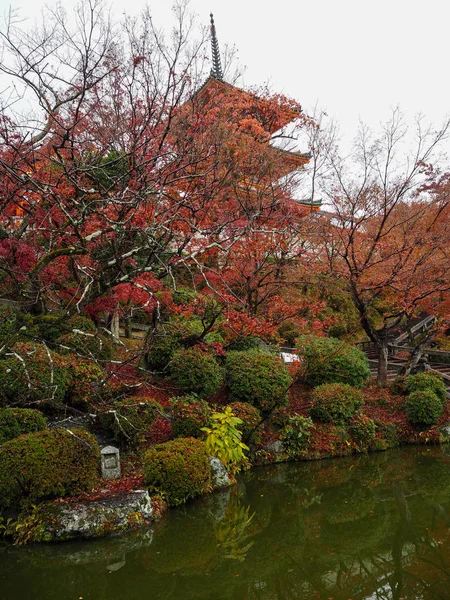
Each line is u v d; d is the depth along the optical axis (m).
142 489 6.48
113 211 6.87
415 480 8.57
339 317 16.89
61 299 8.80
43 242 7.96
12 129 6.79
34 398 7.36
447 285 11.15
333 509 7.27
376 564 5.54
